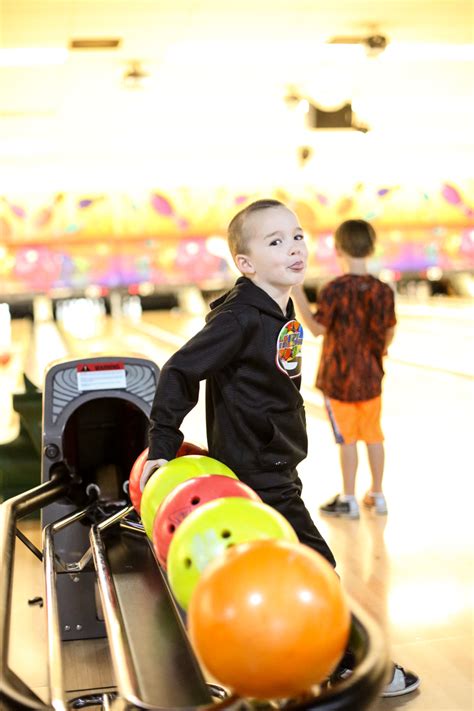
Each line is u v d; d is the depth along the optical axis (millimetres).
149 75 7609
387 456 4965
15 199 14898
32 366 10195
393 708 2096
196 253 15445
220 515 1264
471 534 3473
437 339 10914
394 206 15891
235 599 1012
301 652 1006
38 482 3811
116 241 15281
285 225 1678
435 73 8102
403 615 2682
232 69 7660
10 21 6074
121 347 12008
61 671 1348
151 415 1630
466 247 16312
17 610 2867
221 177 14211
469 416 6094
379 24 6547
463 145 12180
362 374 3674
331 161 12859
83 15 6023
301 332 1779
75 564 2439
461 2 6109
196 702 1357
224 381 1728
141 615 1736
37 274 15164
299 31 6648
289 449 1770
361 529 3582
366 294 3635
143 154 11922
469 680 2238
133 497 1815
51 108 8938
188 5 5914
